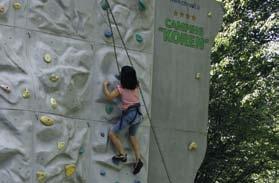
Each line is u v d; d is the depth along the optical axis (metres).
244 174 17.81
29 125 7.69
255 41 17.53
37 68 7.90
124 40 8.98
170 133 9.48
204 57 10.07
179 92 9.67
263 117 16.59
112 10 8.87
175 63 9.67
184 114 9.70
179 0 9.84
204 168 17.55
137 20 9.20
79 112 8.33
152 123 9.29
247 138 16.89
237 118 16.83
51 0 8.18
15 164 7.52
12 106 7.61
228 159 17.38
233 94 16.91
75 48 8.36
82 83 8.38
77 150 8.18
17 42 7.81
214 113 17.12
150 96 9.27
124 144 8.77
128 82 8.57
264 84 16.70
